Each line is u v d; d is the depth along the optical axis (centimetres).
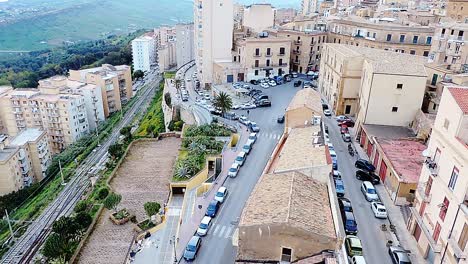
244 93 9656
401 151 5462
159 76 17675
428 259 3912
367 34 10238
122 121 12406
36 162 9612
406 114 6419
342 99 7700
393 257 3881
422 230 3928
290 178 4084
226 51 11469
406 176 4828
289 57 11456
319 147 4788
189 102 9894
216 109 8769
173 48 18175
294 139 5353
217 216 5075
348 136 6694
